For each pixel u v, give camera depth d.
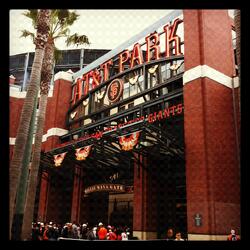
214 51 19.92
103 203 29.38
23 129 13.82
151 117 21.20
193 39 20.16
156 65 24.72
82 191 29.09
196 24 20.19
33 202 16.78
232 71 20.66
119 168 26.91
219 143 18.08
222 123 18.64
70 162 29.02
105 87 29.64
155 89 23.17
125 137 20.16
